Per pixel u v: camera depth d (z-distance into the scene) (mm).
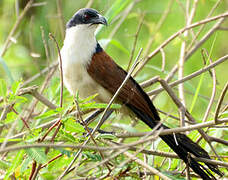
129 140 8062
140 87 7094
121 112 7520
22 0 10688
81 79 7191
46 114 4785
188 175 5582
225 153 6566
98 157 5352
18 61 10109
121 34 11023
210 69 7453
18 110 6988
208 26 11000
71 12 10414
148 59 8078
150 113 6969
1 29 10727
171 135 5953
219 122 5438
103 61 7191
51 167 5473
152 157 6016
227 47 11352
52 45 8109
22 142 4707
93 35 7371
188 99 9953
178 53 10992
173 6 11484
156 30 9539
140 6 11531
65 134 5199
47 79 7523
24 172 5539
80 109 5035
